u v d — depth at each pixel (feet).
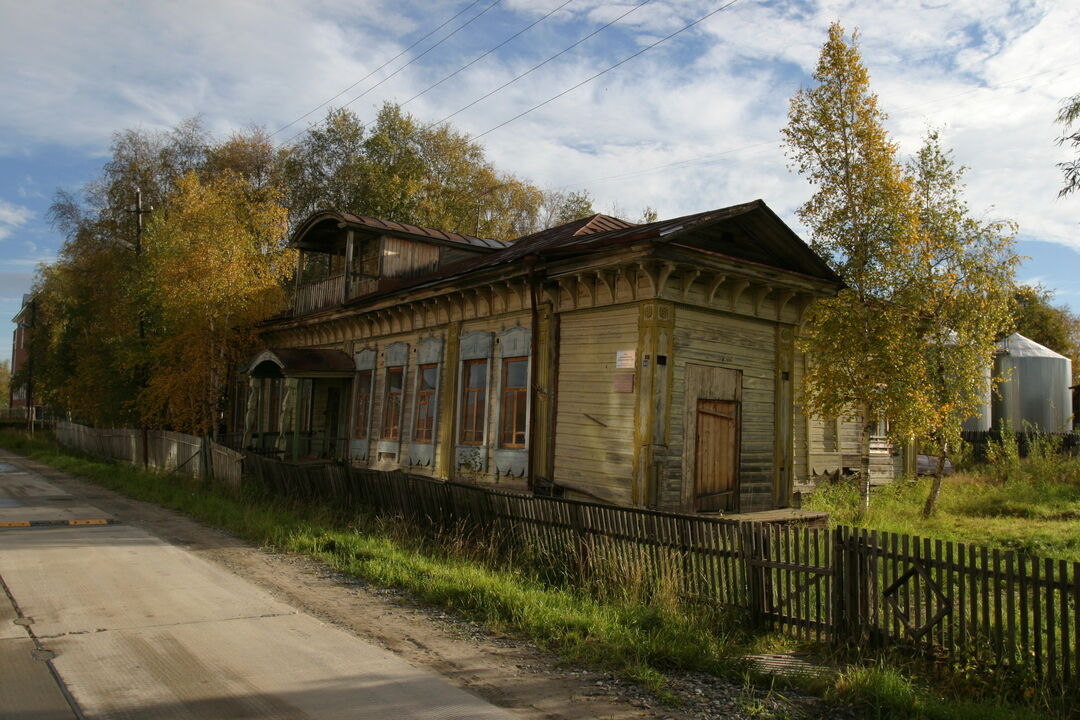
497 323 51.65
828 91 47.29
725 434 43.83
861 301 44.93
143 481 61.36
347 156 122.72
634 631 22.20
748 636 22.80
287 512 44.24
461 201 129.29
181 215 70.59
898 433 45.83
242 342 75.87
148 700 16.07
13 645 19.65
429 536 36.50
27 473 74.23
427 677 18.22
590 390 43.29
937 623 19.29
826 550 21.75
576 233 56.59
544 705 16.74
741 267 42.52
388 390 64.69
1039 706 16.67
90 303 92.89
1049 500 53.21
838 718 16.34
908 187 45.62
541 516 31.14
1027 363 99.96
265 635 21.25
